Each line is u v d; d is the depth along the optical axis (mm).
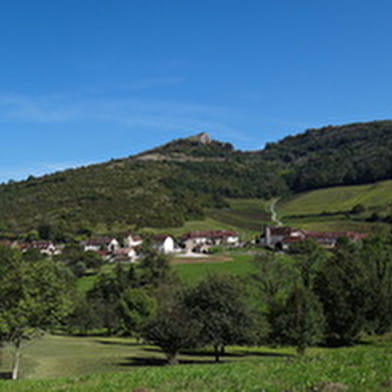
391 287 69938
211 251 174750
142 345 76188
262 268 79062
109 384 25031
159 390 22734
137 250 180625
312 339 56125
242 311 53062
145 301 80625
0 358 54844
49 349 67062
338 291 66938
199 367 29766
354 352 31062
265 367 27812
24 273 41969
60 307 42844
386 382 20438
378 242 111750
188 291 56594
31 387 26094
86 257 152125
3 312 40750
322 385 20734
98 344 76500
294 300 58094
